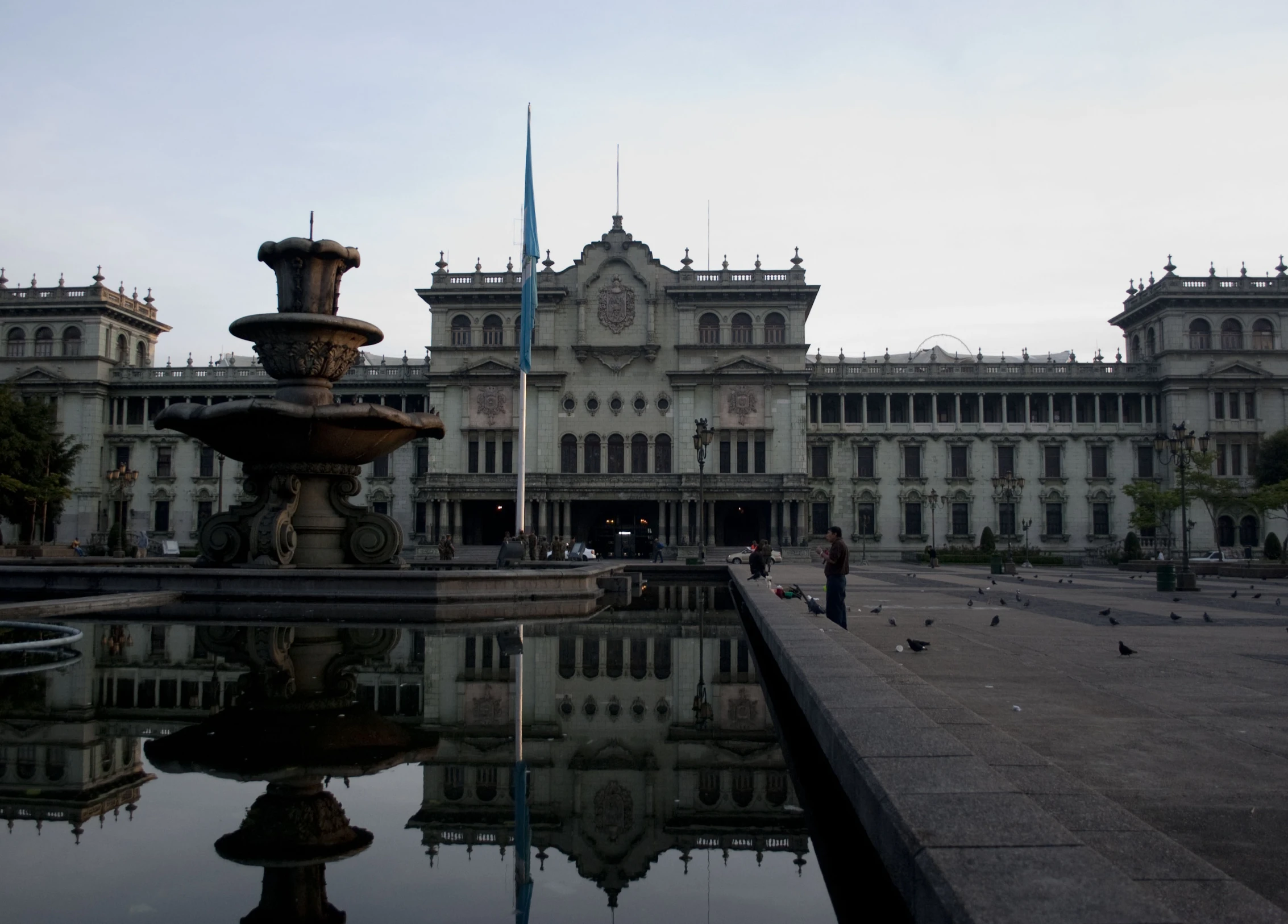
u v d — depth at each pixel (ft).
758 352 279.49
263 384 302.25
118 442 303.27
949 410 298.97
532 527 273.13
